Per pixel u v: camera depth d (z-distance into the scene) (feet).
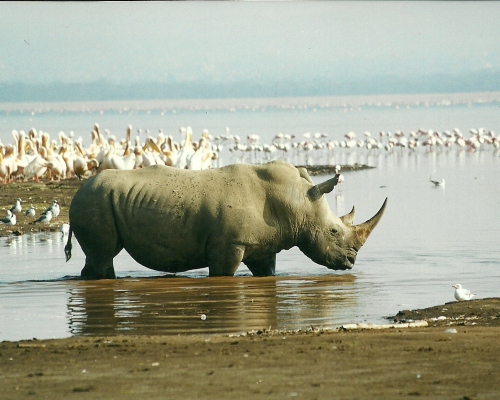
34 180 327.47
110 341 94.79
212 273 138.72
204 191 139.23
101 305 120.37
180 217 137.80
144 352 87.61
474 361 82.07
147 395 72.74
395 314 113.29
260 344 90.48
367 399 71.00
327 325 106.42
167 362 83.15
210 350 87.86
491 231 195.83
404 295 126.31
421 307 117.80
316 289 130.82
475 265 152.15
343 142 547.90
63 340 96.37
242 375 78.07
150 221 137.90
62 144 412.77
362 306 118.62
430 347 87.45
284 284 134.82
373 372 78.69
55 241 190.80
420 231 196.85
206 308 117.91
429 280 137.90
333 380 76.28
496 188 300.81
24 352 89.04
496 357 83.35
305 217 142.20
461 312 110.93
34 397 73.00
